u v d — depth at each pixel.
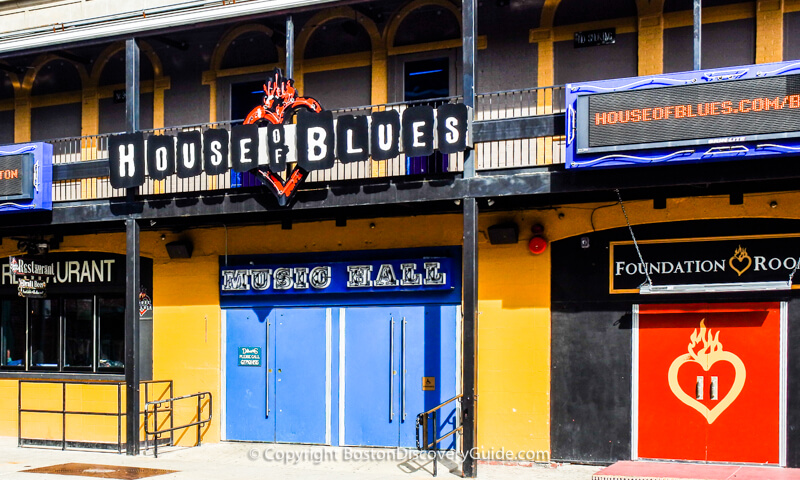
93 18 14.24
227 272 15.08
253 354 14.95
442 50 14.39
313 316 14.62
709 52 12.90
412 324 13.95
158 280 15.66
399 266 13.94
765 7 12.59
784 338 11.84
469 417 11.80
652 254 12.61
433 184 12.25
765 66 10.58
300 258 14.85
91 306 16.22
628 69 13.30
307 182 12.91
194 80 15.98
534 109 13.75
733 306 12.09
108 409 15.53
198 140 13.38
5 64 16.89
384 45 14.73
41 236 16.42
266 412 14.79
